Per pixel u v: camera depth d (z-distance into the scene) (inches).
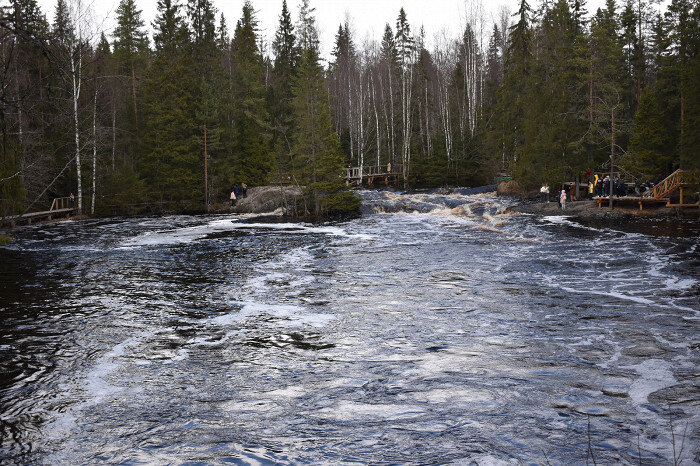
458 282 661.9
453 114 2822.3
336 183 1599.4
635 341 414.9
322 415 288.4
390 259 837.8
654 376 337.7
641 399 300.4
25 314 515.8
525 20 2030.0
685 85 1621.6
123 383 342.6
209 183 1920.5
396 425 272.7
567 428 263.9
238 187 1993.1
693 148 1336.1
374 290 620.1
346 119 2928.2
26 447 257.4
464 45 2620.6
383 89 2979.8
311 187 1578.5
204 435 266.7
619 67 2183.8
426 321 486.3
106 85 1724.9
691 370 347.3
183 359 389.1
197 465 235.8
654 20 2281.0
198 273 732.7
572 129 1644.9
